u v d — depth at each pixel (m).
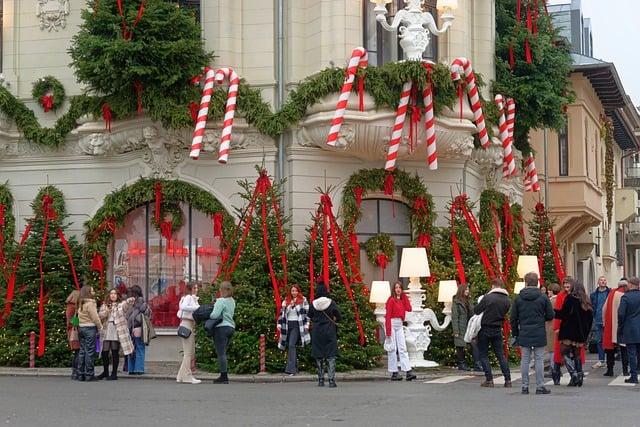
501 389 17.80
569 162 36.62
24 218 25.42
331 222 22.67
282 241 22.23
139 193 24.53
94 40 22.62
